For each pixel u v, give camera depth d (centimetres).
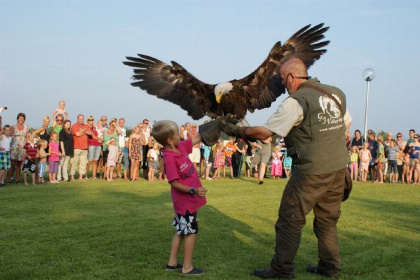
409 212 902
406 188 1453
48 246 568
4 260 505
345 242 621
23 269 473
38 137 1451
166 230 670
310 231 688
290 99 455
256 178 1742
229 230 682
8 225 695
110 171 1479
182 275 462
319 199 464
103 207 883
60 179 1423
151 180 1492
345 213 873
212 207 911
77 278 446
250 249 573
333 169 453
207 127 507
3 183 1254
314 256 552
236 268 492
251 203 977
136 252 548
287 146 479
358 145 1892
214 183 1485
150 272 470
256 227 707
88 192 1123
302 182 454
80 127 1448
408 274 479
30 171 1301
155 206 902
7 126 1260
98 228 678
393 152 1739
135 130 1509
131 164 1495
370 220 795
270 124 454
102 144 1555
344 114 477
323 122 450
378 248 588
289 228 459
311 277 468
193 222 470
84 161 1460
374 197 1163
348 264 515
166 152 479
